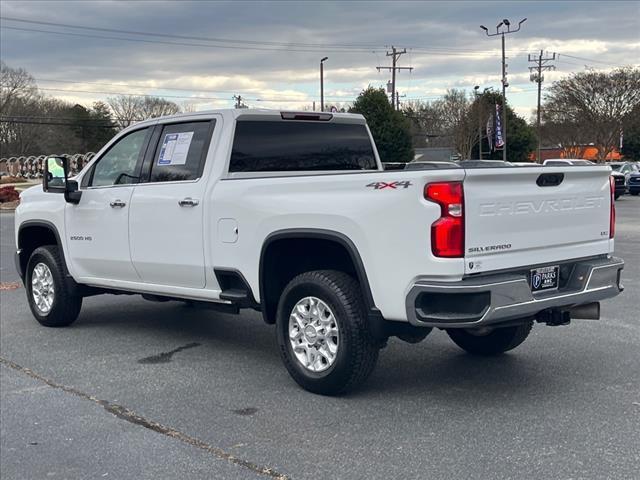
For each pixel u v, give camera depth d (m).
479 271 4.55
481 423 4.64
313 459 4.14
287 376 5.84
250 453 4.25
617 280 5.45
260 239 5.48
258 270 5.54
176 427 4.72
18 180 59.75
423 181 4.50
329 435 4.50
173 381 5.75
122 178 6.87
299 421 4.77
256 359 6.40
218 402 5.20
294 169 6.49
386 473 3.91
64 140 87.19
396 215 4.63
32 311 8.00
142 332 7.52
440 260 4.46
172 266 6.28
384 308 4.77
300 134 6.59
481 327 4.81
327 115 6.79
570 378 5.60
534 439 4.34
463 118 66.06
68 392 5.52
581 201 5.22
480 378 5.65
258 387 5.55
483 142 65.19
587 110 53.56
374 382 5.59
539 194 4.88
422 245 4.51
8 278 11.63
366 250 4.81
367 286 4.86
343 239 4.94
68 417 4.96
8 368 6.21
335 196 5.00
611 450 4.15
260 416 4.88
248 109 6.18
